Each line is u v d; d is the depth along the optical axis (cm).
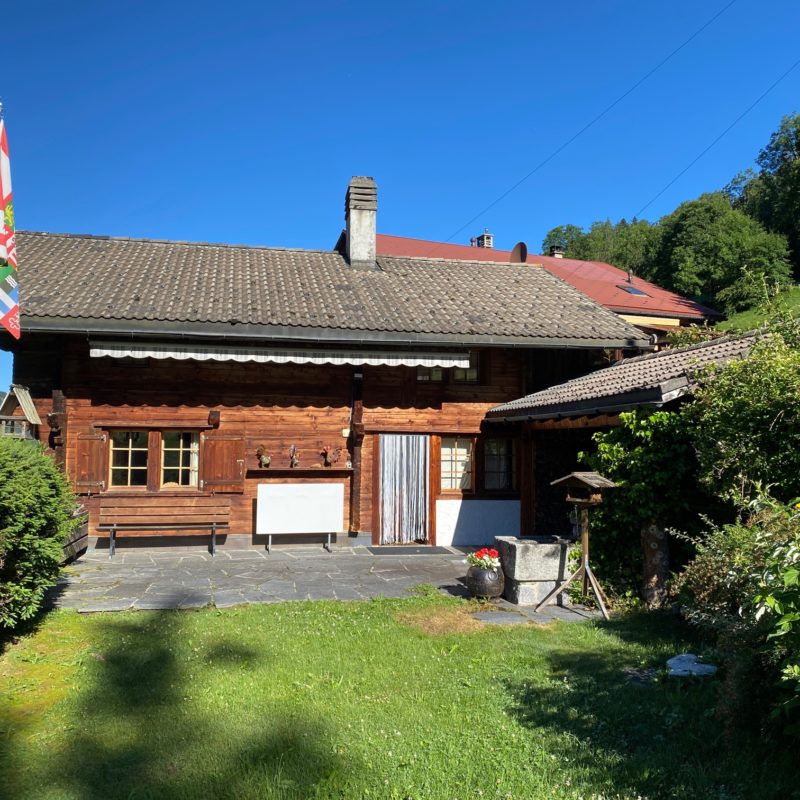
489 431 1192
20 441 610
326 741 390
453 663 534
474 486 1192
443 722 420
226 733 400
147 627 620
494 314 1190
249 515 1088
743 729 388
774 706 364
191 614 667
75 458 1023
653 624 645
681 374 707
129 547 1049
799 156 3503
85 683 478
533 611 705
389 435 1156
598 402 807
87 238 1330
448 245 2881
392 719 422
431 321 1102
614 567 769
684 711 430
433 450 1175
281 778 349
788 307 704
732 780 344
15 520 519
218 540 1083
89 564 929
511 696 464
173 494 1052
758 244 3095
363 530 1134
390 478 1151
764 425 564
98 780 349
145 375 1055
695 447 652
